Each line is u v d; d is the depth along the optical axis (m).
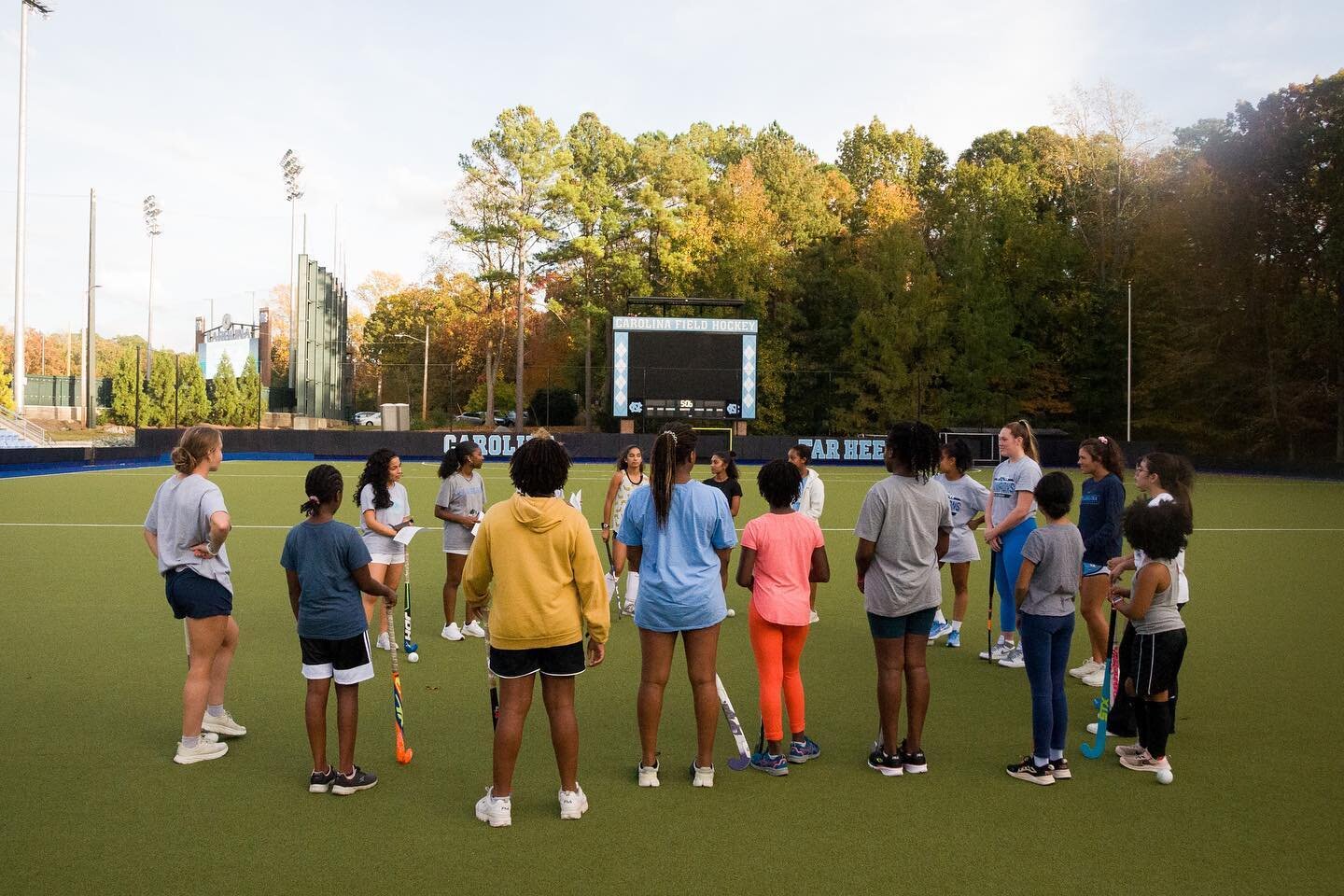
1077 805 4.42
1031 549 4.67
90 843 3.91
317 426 54.19
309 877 3.60
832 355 50.59
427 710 5.90
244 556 12.22
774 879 3.62
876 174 66.06
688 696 6.34
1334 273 36.38
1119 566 5.36
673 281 49.84
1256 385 39.25
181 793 4.46
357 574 4.45
